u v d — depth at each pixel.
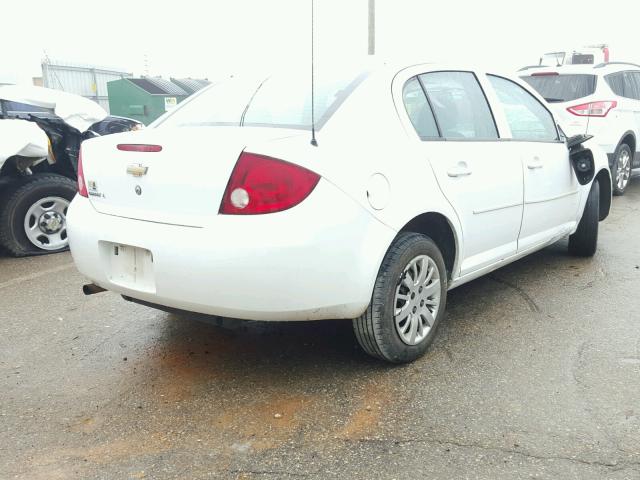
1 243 5.58
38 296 4.51
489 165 3.66
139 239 2.82
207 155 2.70
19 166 5.54
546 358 3.35
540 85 8.69
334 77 3.33
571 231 4.83
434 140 3.36
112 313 4.13
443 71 3.68
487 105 3.90
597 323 3.84
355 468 2.43
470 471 2.39
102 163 3.05
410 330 3.22
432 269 3.30
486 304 4.20
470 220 3.51
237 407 2.89
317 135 2.85
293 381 3.13
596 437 2.60
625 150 8.56
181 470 2.44
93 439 2.66
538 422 2.72
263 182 2.61
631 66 9.08
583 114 8.12
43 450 2.58
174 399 2.98
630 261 5.20
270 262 2.60
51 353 3.52
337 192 2.73
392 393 2.99
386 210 2.93
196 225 2.69
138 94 14.64
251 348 3.53
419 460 2.47
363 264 2.83
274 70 3.64
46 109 6.30
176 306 2.83
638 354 3.40
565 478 2.34
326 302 2.75
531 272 4.90
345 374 3.19
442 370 3.22
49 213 5.77
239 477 2.39
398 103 3.25
